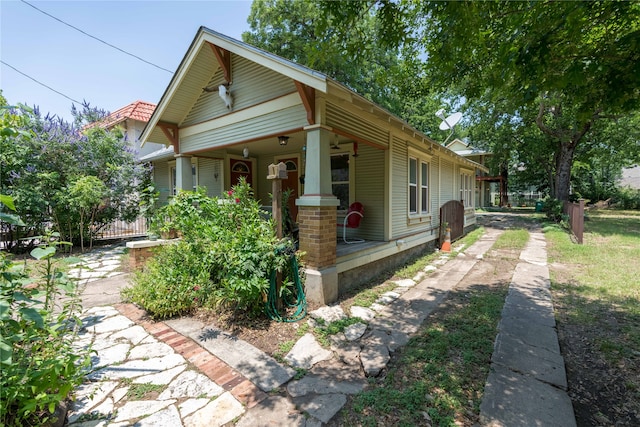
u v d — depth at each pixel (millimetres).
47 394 1876
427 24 3531
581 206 8836
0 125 2328
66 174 7695
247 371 2672
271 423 2051
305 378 2598
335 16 2719
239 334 3383
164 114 6145
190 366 2738
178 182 6582
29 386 1735
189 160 6617
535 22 2379
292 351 3041
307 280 4281
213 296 3902
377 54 15141
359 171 6758
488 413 2152
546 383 2498
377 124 5797
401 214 6996
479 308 4121
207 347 3084
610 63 2414
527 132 16344
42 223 7480
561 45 2572
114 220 8953
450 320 3779
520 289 4949
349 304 4406
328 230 4363
